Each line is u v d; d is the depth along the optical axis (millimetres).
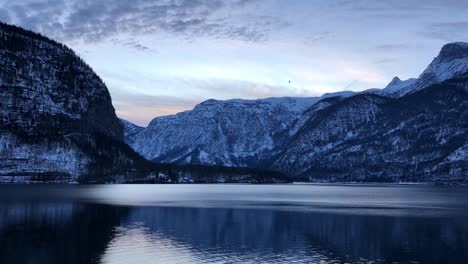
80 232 99750
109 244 86500
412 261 75375
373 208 170875
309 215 141125
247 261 74562
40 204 168375
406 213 149875
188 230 105500
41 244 85438
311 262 74438
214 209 159375
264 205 181125
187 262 73625
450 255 79812
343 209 164625
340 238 96438
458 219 131250
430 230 108375
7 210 143750
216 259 75875
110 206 165250
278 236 98750
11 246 83250
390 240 94375
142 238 93438
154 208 160125
